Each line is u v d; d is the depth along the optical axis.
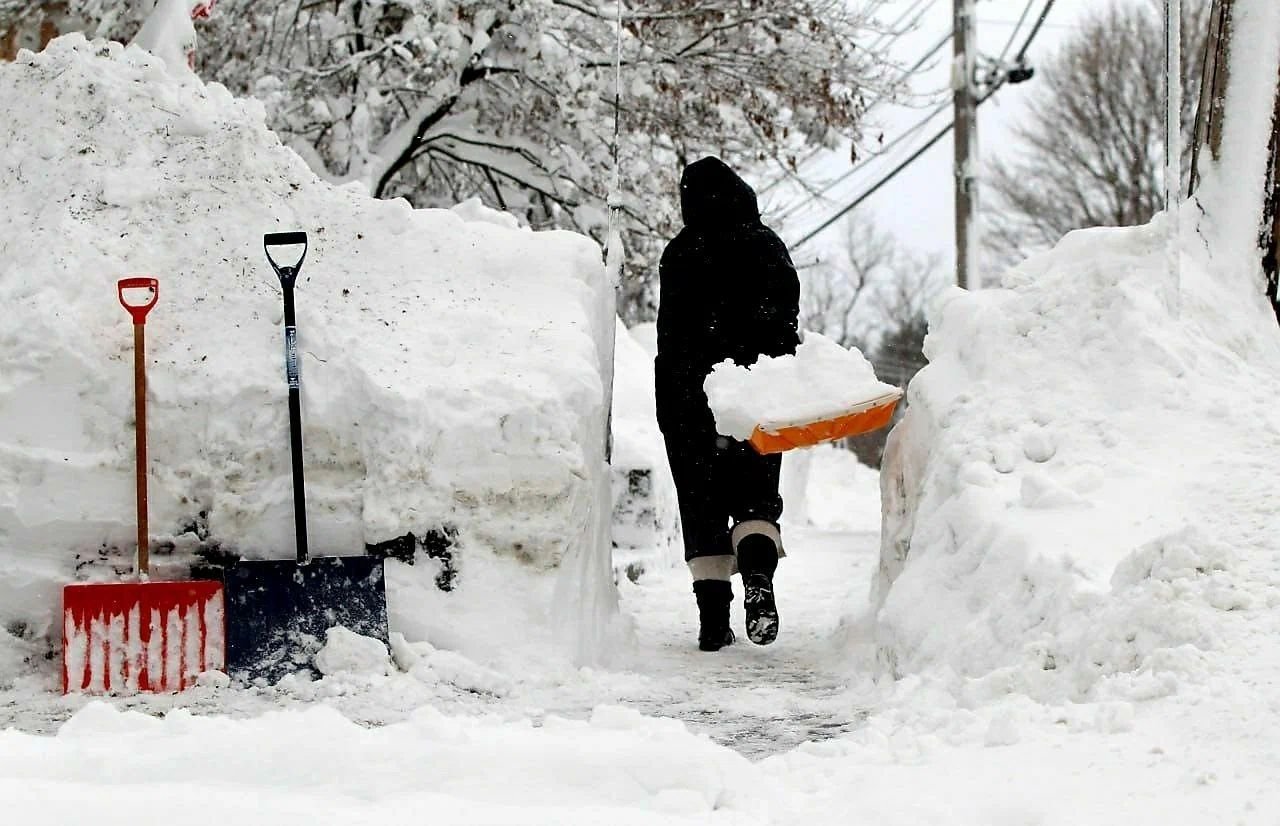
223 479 7.25
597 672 7.20
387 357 7.50
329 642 6.76
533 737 4.80
